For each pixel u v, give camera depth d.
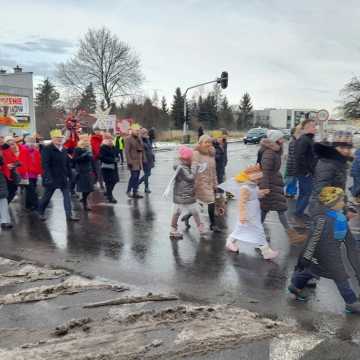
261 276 5.50
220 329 4.05
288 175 11.21
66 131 12.02
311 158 8.51
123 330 4.07
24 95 24.48
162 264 6.00
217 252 6.53
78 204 10.62
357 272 4.55
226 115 79.62
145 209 9.86
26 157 9.80
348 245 4.57
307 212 9.50
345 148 5.91
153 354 3.64
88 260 6.21
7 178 9.02
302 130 8.66
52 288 5.10
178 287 5.16
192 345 3.77
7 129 23.42
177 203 7.24
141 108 61.84
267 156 6.67
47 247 6.90
